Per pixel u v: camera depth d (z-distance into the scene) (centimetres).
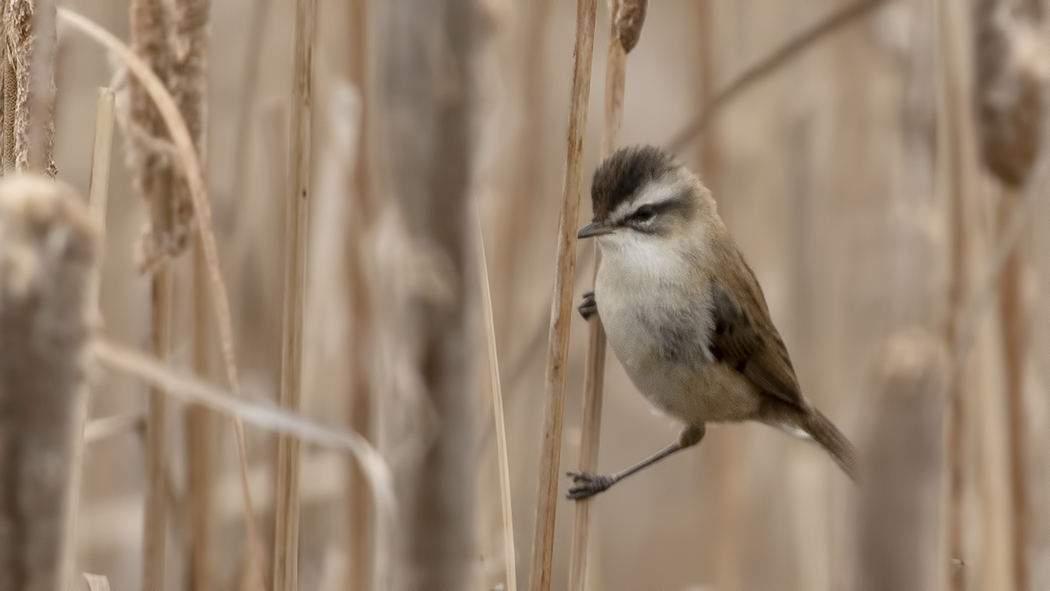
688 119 1011
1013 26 669
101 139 581
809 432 934
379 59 829
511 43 1009
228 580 871
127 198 996
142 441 743
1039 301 788
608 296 834
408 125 817
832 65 1117
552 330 625
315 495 934
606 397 1316
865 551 393
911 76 945
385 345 845
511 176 959
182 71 643
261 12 841
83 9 916
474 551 847
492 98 861
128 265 991
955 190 680
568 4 1179
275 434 805
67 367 394
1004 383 692
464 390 841
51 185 403
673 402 895
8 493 386
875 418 398
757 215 1075
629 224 828
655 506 1310
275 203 909
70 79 1001
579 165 617
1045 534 796
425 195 821
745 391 908
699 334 866
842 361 1081
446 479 836
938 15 684
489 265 876
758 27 1101
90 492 974
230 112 1050
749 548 1091
